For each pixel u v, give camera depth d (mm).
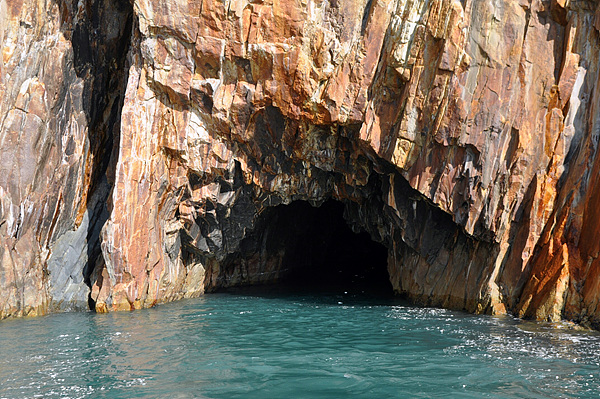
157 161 14188
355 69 13281
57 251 13633
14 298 12422
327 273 23344
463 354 9281
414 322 12188
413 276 15547
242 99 13875
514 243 13000
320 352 9477
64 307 13430
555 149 12617
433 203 13516
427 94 13023
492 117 12719
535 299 12305
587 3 12344
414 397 7195
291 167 15328
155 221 14453
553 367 8492
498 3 12531
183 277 16125
